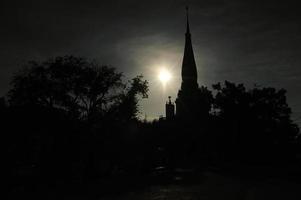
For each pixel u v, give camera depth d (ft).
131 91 178.40
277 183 121.70
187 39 423.23
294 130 268.82
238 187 109.29
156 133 226.99
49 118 156.56
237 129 266.57
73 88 162.30
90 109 166.40
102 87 164.76
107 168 173.99
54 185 126.21
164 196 89.56
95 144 162.40
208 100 298.76
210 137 306.55
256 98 267.39
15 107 160.25
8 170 140.15
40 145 156.35
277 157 260.01
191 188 108.78
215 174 172.55
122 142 175.94
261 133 262.06
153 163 214.28
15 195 97.25
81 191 102.63
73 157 157.89
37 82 160.04
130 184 123.75
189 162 286.05
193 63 410.31
